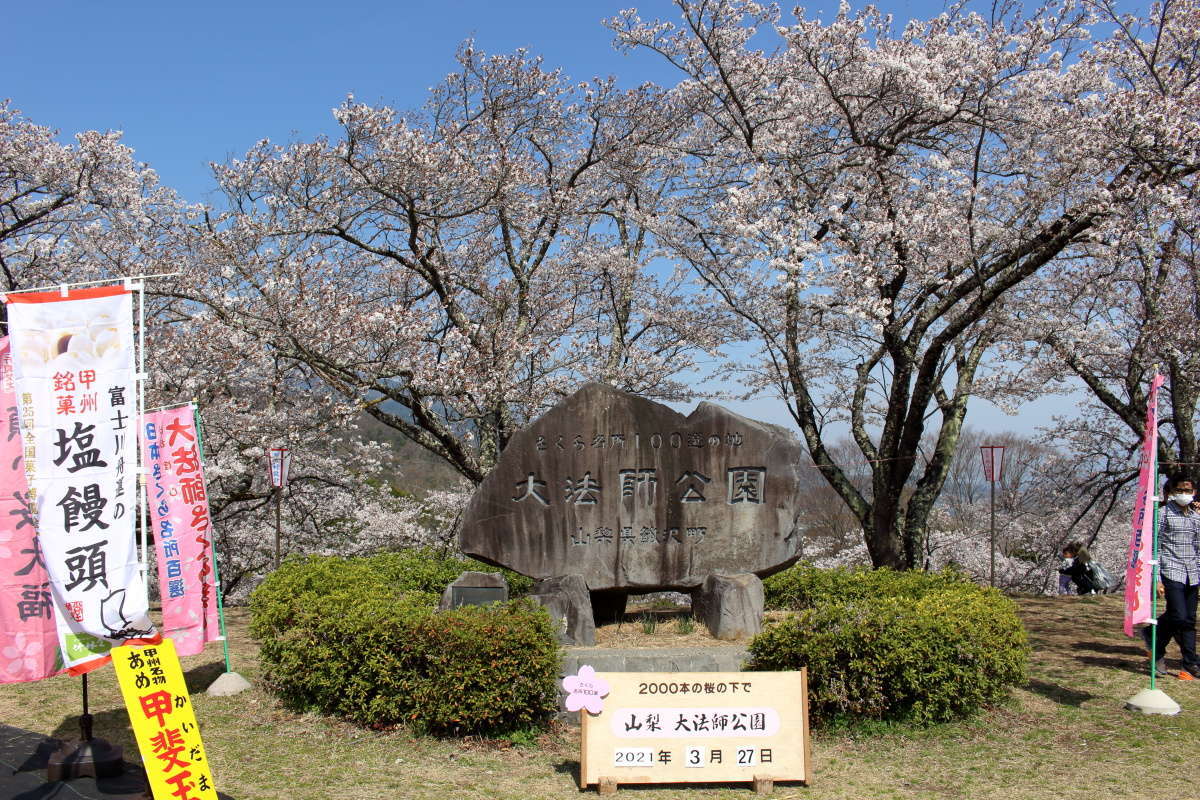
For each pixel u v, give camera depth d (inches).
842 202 478.0
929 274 444.8
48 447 180.2
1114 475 612.7
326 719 245.3
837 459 1087.6
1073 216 375.9
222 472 502.3
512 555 294.2
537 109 628.1
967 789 194.9
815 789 196.5
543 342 561.9
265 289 468.1
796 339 545.6
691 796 194.1
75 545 179.3
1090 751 218.7
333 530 656.4
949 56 426.6
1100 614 406.3
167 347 475.5
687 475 295.0
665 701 199.3
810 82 516.4
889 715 237.5
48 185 526.0
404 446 801.6
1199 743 223.9
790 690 202.2
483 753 218.7
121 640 178.4
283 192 517.0
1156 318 442.6
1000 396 559.8
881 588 316.5
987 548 753.0
